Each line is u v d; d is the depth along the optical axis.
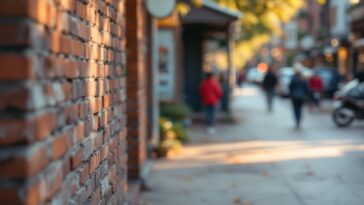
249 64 100.19
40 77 3.18
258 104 39.72
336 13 54.22
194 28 27.30
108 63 5.87
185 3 22.22
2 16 3.01
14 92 3.00
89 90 4.73
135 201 9.33
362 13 41.88
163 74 21.19
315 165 13.79
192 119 25.08
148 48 15.01
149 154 14.05
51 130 3.39
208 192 10.84
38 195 3.14
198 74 27.62
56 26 3.55
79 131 4.27
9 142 2.99
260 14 25.03
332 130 22.08
